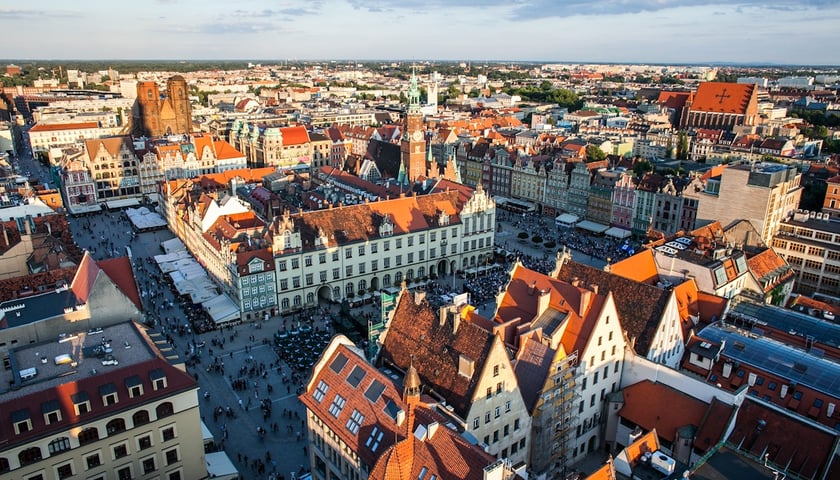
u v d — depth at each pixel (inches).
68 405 2763.3
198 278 6082.7
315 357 4697.3
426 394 2945.4
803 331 4079.7
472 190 6899.6
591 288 3508.9
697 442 3095.5
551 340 3316.9
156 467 3061.0
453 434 2444.6
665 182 7628.0
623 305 3772.1
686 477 2362.2
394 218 6309.1
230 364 4633.4
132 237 7805.1
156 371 2989.7
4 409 2642.7
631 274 4451.3
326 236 5782.5
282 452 3639.3
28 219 4953.3
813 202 7854.3
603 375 3511.3
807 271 5930.1
